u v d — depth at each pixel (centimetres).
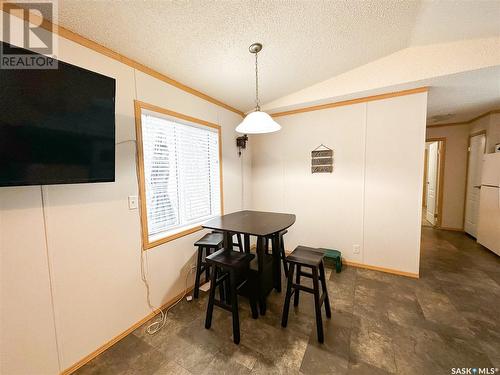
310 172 311
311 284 246
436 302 205
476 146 391
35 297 127
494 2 154
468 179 418
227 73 224
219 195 291
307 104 291
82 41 146
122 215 172
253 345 159
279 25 166
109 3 126
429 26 183
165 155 218
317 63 228
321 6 152
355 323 179
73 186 142
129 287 177
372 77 238
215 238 233
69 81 121
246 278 206
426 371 135
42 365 130
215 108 280
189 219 251
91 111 133
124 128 172
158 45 167
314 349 154
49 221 131
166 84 208
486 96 273
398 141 254
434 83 228
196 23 152
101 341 158
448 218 452
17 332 121
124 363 148
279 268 228
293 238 329
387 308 197
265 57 205
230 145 312
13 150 105
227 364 144
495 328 170
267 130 179
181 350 157
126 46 163
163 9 136
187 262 234
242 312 198
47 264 131
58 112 119
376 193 270
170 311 203
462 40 201
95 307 155
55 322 135
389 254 267
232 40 175
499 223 304
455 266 281
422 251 334
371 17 168
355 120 276
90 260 152
